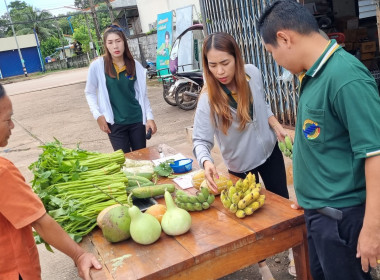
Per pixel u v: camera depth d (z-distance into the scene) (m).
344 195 1.72
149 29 22.73
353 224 1.72
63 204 2.42
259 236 2.06
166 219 2.14
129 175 2.95
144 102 4.45
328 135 1.68
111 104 4.32
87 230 2.35
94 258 1.99
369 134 1.52
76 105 14.47
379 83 6.43
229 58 2.51
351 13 8.09
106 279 1.86
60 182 2.67
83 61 43.41
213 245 1.99
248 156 2.91
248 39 6.16
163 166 3.13
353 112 1.53
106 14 50.00
